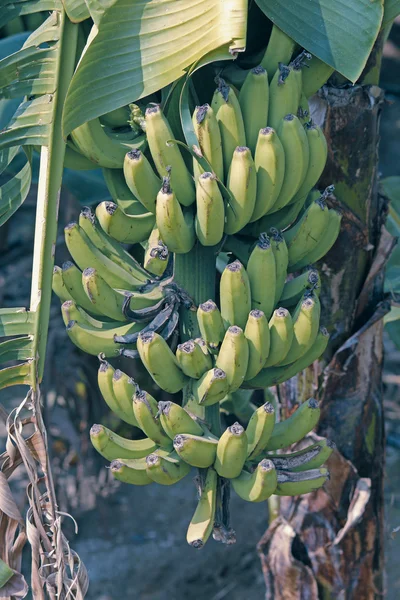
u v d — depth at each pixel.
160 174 2.20
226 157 2.19
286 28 2.22
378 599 2.87
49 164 2.20
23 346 2.21
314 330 2.22
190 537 2.17
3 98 2.20
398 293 2.91
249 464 2.24
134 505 5.40
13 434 2.23
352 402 2.68
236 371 2.17
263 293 2.21
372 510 2.79
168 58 2.15
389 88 9.17
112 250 2.32
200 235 2.20
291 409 2.72
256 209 2.22
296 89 2.22
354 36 2.22
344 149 2.50
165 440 2.21
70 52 2.20
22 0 2.20
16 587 2.21
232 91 2.18
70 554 2.19
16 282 6.53
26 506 4.86
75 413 4.67
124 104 2.17
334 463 2.70
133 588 4.79
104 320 2.33
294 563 2.77
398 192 3.35
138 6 2.13
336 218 2.31
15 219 6.92
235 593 4.77
